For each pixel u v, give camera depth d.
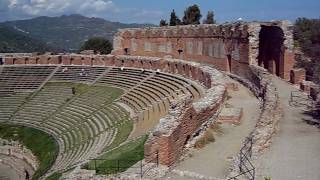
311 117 31.70
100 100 64.50
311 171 20.66
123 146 33.75
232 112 32.12
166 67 65.81
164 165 22.70
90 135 50.34
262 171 20.69
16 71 82.19
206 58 66.88
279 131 28.19
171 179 21.44
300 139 26.17
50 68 82.94
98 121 55.25
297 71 45.16
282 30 48.34
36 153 53.62
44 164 46.59
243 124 31.34
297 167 21.27
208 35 65.81
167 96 49.72
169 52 78.69
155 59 68.62
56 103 69.00
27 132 61.03
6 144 59.56
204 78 48.34
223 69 61.09
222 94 35.00
